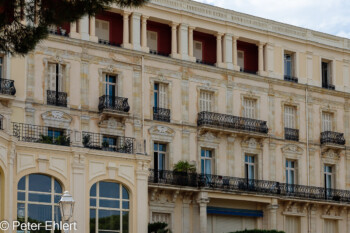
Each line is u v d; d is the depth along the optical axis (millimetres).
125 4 38250
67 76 62562
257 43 72812
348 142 76250
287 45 74250
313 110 74625
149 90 66125
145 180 55500
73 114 62250
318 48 76125
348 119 76875
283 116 72750
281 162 71688
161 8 67375
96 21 65812
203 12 69750
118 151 58094
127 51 65375
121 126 64062
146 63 66375
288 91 73375
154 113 65938
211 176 66750
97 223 52781
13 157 49000
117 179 54125
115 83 65188
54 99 61594
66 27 63750
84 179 52469
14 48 38844
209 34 70875
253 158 70875
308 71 75062
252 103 71625
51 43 62219
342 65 77625
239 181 68188
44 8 38000
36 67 61250
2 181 47969
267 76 72250
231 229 68125
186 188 64375
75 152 52281
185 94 67750
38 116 60625
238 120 69125
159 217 64188
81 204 51969
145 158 55688
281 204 70562
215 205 67062
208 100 69250
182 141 66875
